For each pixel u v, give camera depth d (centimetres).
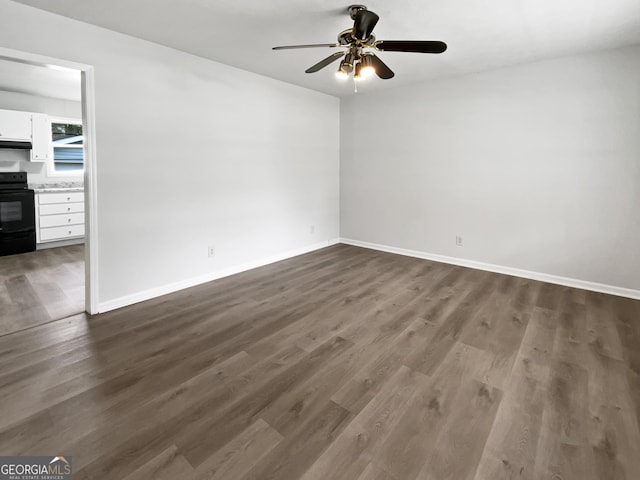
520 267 406
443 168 452
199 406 184
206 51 337
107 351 238
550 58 357
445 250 465
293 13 253
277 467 146
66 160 594
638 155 327
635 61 320
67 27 263
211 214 384
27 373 212
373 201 531
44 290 358
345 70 248
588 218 359
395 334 263
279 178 461
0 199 481
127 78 301
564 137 363
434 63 371
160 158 332
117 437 162
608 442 161
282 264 458
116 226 307
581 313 302
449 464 148
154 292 339
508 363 225
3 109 501
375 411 181
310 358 231
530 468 146
